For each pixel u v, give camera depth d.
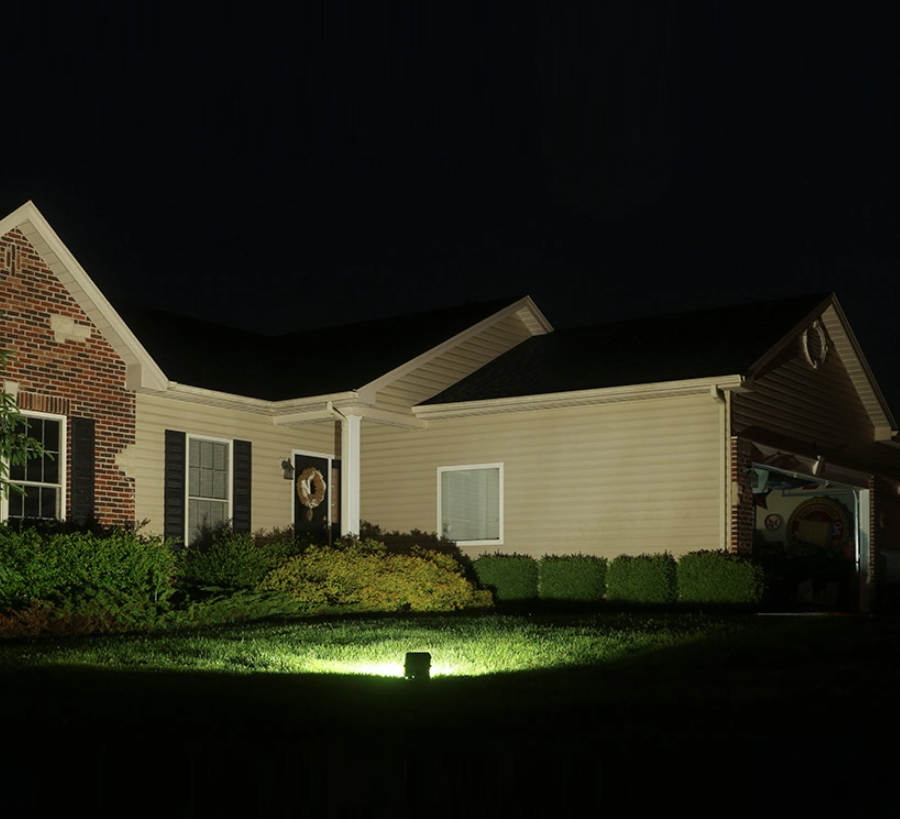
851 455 26.25
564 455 22.41
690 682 11.78
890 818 6.37
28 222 18.81
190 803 6.75
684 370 21.41
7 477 18.30
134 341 20.09
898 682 11.80
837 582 26.12
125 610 16.80
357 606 19.23
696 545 20.72
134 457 20.48
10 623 15.38
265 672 12.17
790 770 7.06
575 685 11.34
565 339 26.83
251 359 26.00
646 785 6.85
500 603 21.83
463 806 6.68
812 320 23.97
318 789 6.87
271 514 23.47
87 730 8.65
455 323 26.33
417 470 24.23
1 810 6.61
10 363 18.59
